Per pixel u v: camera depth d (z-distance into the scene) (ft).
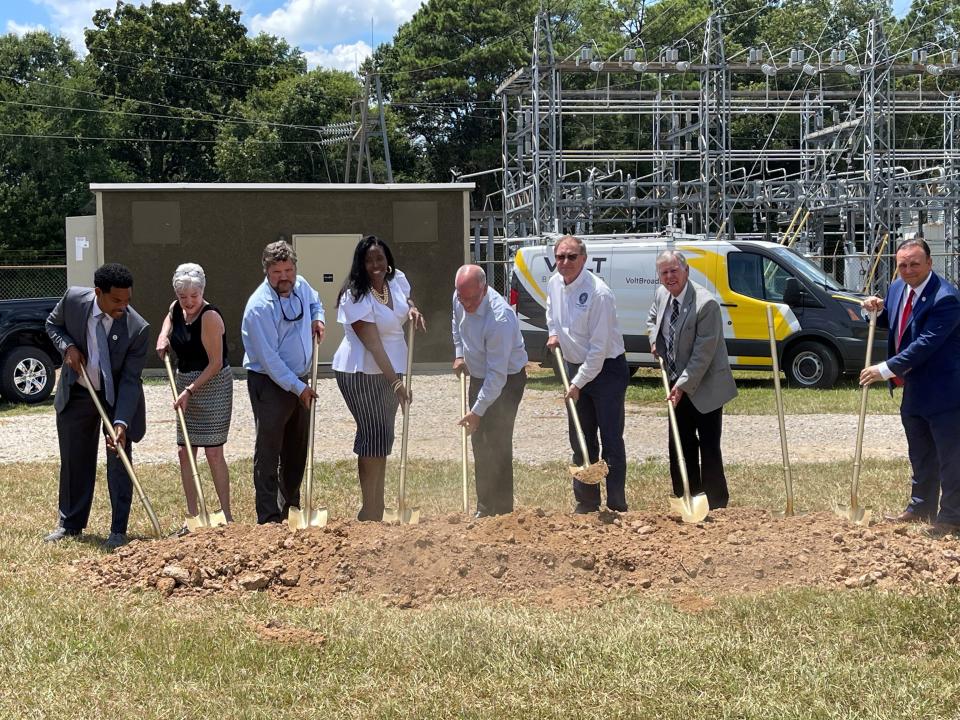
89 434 22.30
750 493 26.17
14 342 49.29
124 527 21.84
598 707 12.69
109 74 202.39
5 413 45.68
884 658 14.11
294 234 58.03
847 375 56.54
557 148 86.89
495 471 22.88
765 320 51.39
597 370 22.30
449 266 58.80
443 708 12.73
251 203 57.62
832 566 17.79
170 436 37.83
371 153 182.09
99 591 17.88
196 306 22.44
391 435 21.79
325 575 17.87
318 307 23.03
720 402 23.11
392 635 15.23
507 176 86.63
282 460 23.20
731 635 15.01
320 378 55.72
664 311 23.73
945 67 79.51
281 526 20.25
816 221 90.48
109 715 12.72
